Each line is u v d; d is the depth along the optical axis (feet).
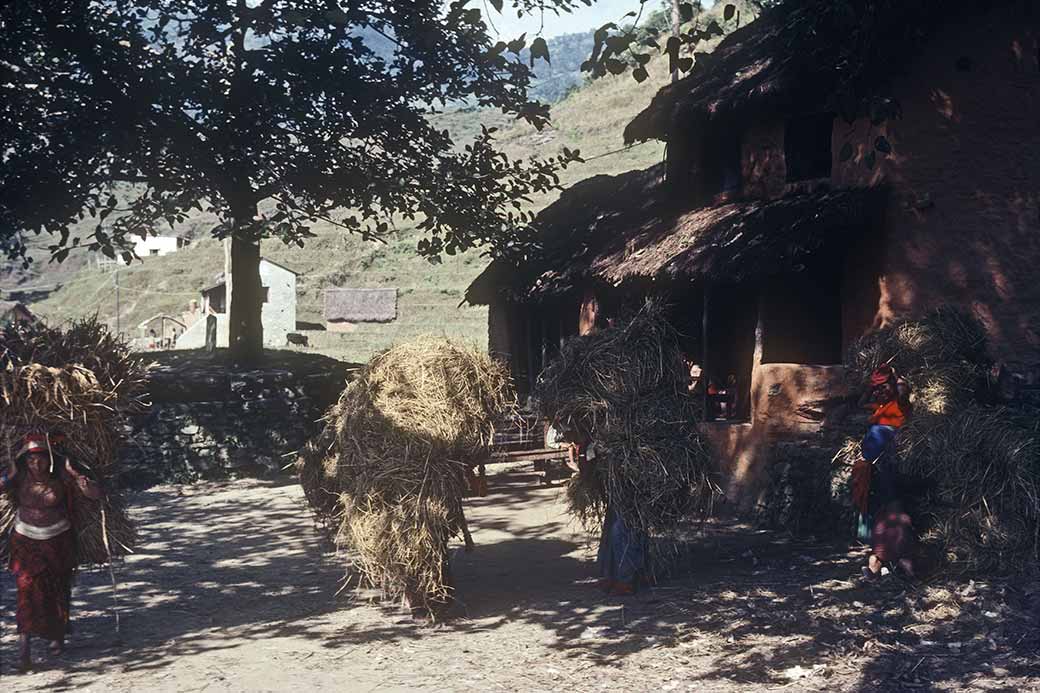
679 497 28.14
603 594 28.35
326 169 61.11
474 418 26.53
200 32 53.57
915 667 20.43
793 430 39.75
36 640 24.85
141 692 20.47
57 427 23.73
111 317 254.27
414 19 54.75
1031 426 28.63
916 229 39.99
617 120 257.55
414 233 242.78
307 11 52.49
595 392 28.17
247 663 22.57
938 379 32.73
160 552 36.86
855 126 41.73
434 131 61.57
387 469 25.30
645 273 44.50
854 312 41.34
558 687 20.39
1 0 49.96
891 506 27.76
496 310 66.03
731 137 51.57
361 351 169.27
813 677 20.26
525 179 61.21
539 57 24.67
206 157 56.34
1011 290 39.24
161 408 58.23
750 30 54.60
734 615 25.21
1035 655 20.77
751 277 39.45
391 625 25.82
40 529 22.74
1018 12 39.86
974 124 39.81
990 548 26.94
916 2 39.06
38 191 54.34
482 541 37.58
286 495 51.37
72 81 54.39
